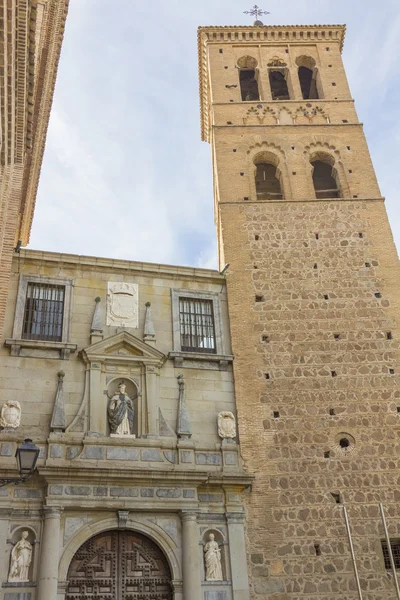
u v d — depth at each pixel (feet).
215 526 74.38
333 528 75.97
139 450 75.20
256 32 126.41
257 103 115.34
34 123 102.32
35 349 78.69
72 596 67.36
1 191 66.23
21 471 49.26
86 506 70.03
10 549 67.05
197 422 80.48
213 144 113.29
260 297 91.86
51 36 100.63
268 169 115.34
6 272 75.05
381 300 93.09
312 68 126.52
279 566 73.10
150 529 71.97
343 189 105.29
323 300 92.32
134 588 69.67
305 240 97.81
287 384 84.84
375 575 73.77
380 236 99.30
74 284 85.20
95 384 77.97
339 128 112.57
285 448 80.33
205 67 127.54
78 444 73.72
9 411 73.10
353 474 79.51
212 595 70.23
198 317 89.15
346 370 86.74
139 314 86.02
